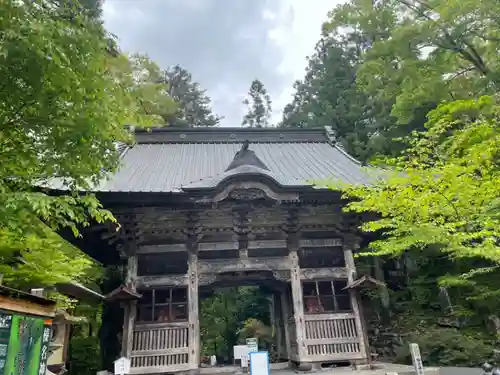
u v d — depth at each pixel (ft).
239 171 40.55
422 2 47.42
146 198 38.88
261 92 163.94
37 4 16.21
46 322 17.38
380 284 39.83
